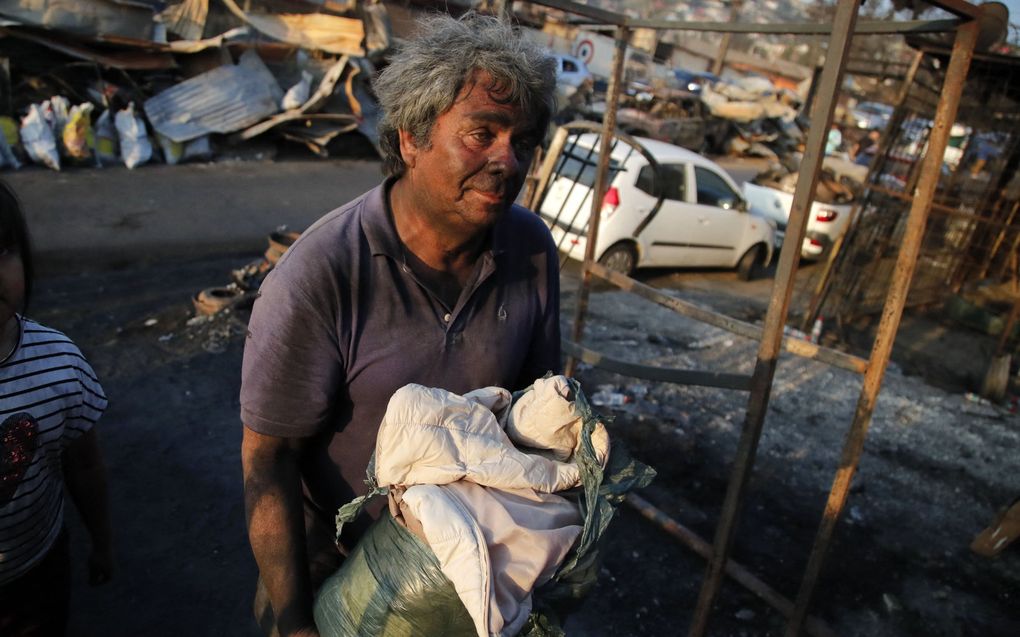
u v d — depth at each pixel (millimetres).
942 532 3674
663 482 3736
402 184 1167
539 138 1124
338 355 1113
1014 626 3059
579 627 2711
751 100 18422
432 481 1004
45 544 1549
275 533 1104
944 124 1792
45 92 8133
